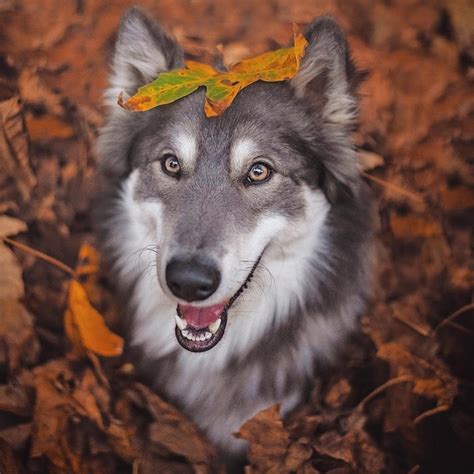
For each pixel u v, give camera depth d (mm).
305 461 845
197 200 805
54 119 1016
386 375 897
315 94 858
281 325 883
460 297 948
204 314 822
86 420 846
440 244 980
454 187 1018
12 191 960
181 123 835
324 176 858
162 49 871
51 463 823
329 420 869
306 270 874
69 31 1098
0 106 958
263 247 828
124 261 896
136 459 831
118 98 829
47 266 935
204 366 885
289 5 1166
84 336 890
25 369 867
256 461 845
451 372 895
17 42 1074
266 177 828
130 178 867
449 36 1132
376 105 1068
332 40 827
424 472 838
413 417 869
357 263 890
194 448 846
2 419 837
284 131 837
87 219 974
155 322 895
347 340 914
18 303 885
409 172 1025
